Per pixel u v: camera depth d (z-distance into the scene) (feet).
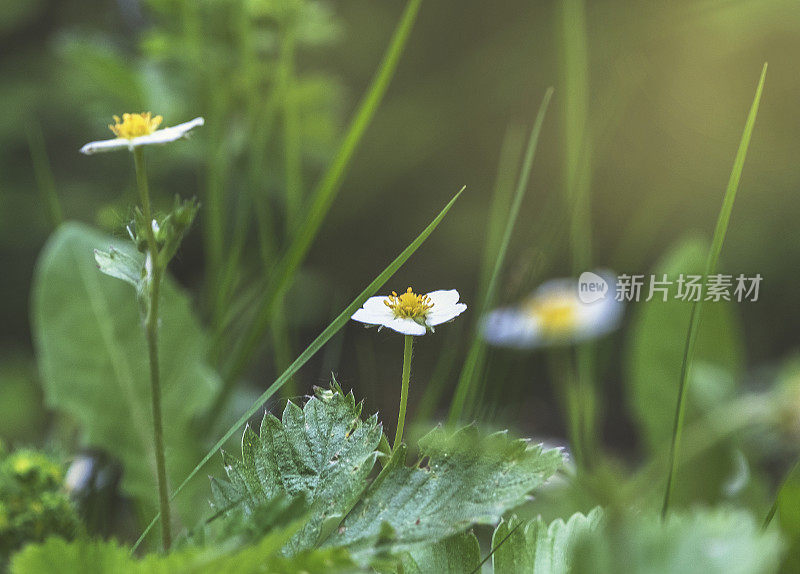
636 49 2.90
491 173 10.96
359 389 1.87
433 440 1.44
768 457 2.34
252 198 2.47
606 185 9.26
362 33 11.21
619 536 1.33
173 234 1.43
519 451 1.43
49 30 11.00
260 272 2.53
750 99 9.13
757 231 9.17
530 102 11.08
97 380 1.99
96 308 2.09
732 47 8.63
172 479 1.85
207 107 2.87
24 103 9.70
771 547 1.32
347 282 10.17
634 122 9.19
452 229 10.62
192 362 2.05
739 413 2.25
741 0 7.87
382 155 10.87
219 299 2.28
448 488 1.43
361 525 1.43
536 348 2.08
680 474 2.04
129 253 1.44
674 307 2.43
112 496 1.82
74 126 9.57
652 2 7.11
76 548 1.37
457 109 11.25
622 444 7.02
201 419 1.98
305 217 2.20
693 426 2.27
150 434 1.90
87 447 1.88
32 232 9.41
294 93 2.72
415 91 11.62
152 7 2.94
